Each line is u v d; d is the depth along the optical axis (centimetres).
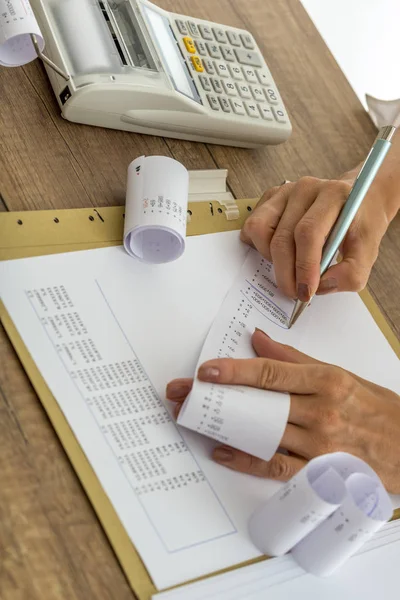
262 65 83
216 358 59
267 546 52
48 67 71
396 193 80
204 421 54
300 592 52
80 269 61
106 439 52
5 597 44
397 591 56
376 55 165
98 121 71
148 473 52
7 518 47
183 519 52
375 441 61
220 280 67
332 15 166
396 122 69
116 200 68
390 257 82
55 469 50
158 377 58
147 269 64
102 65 69
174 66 75
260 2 95
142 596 47
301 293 67
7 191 63
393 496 64
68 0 71
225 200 74
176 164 66
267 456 56
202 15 89
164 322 61
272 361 58
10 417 51
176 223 63
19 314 56
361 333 73
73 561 47
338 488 51
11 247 59
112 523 49
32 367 53
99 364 56
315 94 90
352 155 87
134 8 75
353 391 61
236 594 49
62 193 66
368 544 58
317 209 69
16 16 62
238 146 80
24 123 68
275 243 68
